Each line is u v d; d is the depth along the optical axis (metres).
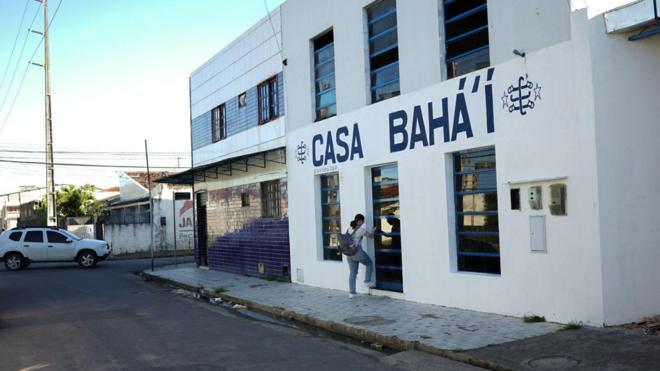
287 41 15.01
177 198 35.88
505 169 8.70
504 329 7.88
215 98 19.86
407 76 10.70
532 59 8.24
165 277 18.16
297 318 10.31
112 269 23.84
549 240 8.01
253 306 11.93
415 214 10.56
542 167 8.09
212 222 20.16
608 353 6.25
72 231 33.56
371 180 12.02
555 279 7.93
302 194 14.34
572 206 7.70
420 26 10.38
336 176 13.39
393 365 6.88
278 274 15.61
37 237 24.22
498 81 8.82
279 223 15.52
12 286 17.41
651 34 7.21
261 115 16.61
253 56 16.95
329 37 13.59
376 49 11.82
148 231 34.69
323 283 13.49
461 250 9.83
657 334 6.80
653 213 7.50
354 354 7.54
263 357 7.38
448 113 9.78
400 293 11.01
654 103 7.61
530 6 8.27
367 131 11.84
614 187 7.36
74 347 8.23
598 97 7.33
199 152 21.36
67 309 12.23
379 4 11.76
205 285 15.46
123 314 11.34
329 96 13.51
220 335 8.97
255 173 16.86
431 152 10.16
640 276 7.42
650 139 7.55
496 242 9.14
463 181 9.80
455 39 9.77
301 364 6.98
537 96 8.17
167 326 9.86
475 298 9.29
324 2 13.29
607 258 7.30
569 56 7.72
